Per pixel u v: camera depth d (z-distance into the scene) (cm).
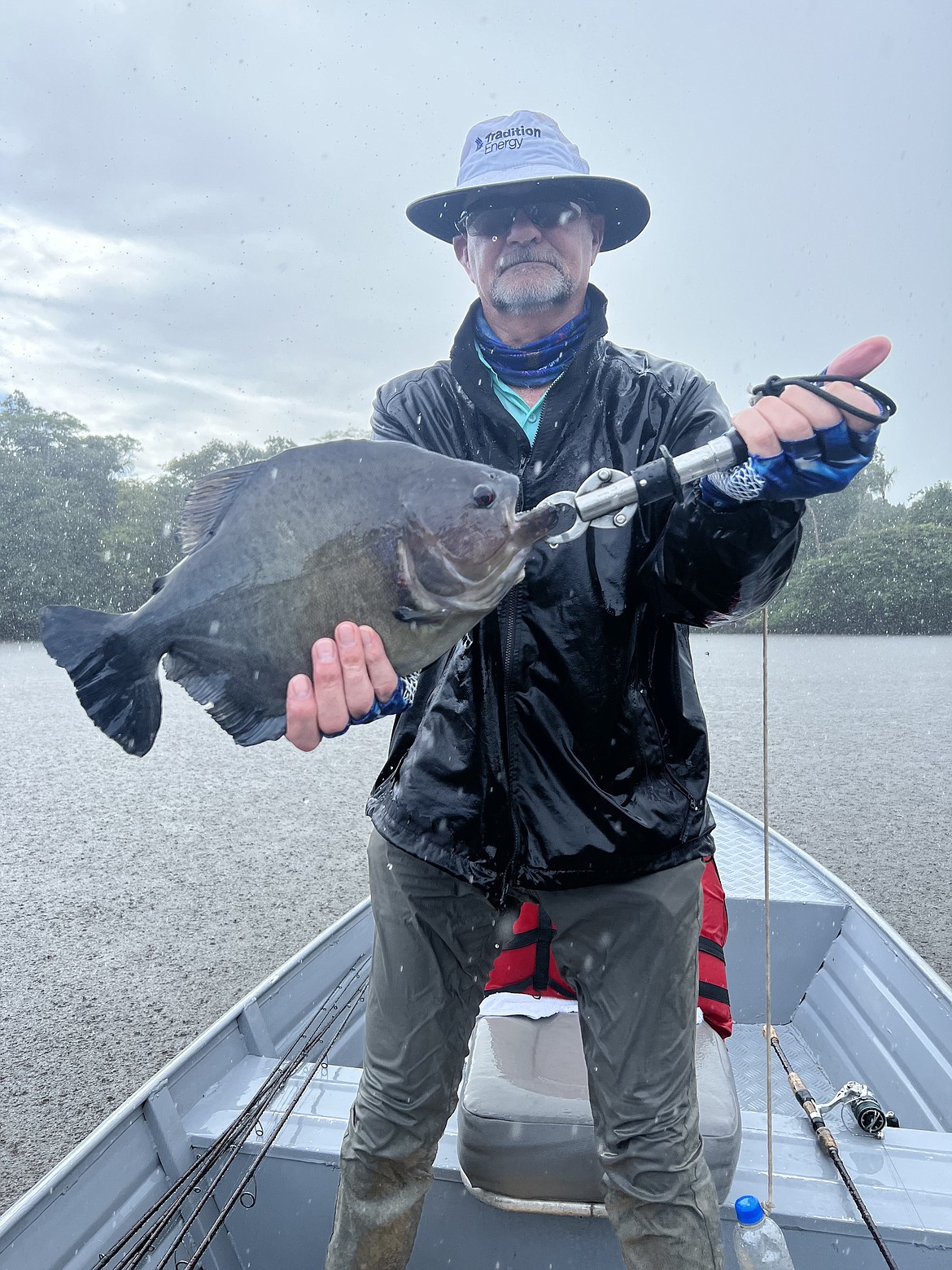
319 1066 246
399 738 177
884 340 119
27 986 667
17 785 1396
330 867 958
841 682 2425
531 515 132
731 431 126
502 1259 200
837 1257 188
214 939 759
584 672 157
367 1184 171
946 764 1470
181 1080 227
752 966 374
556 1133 186
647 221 192
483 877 161
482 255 172
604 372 172
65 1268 178
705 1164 163
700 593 143
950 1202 194
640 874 156
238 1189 190
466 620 136
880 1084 303
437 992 170
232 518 138
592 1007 164
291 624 135
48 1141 479
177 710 2281
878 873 931
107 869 953
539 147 170
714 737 1694
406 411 184
